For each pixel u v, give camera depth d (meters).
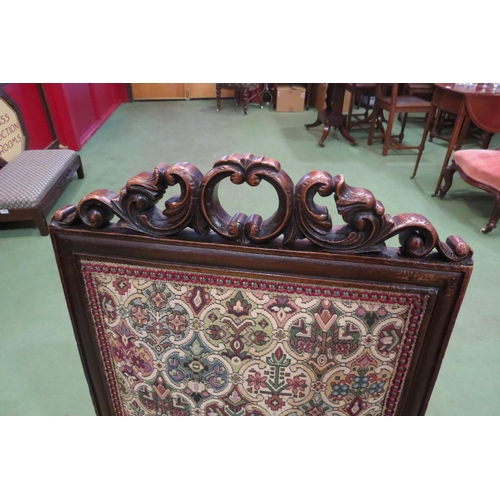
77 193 2.91
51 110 3.45
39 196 2.29
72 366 1.53
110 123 4.48
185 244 0.62
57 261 0.69
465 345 1.61
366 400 0.74
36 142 3.25
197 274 0.64
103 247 0.65
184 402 0.81
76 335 0.77
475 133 3.81
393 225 0.55
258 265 0.61
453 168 2.60
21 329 1.70
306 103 5.04
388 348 0.66
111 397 0.86
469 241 2.30
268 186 2.99
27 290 1.92
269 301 0.65
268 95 5.32
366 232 0.56
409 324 0.63
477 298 1.85
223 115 4.75
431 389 0.71
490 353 1.58
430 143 3.78
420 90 3.79
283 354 0.70
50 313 1.78
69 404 1.39
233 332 0.69
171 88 5.39
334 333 0.66
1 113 2.70
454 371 1.51
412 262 0.57
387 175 3.15
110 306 0.71
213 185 0.57
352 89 3.61
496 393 1.43
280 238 0.62
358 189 0.55
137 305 0.70
